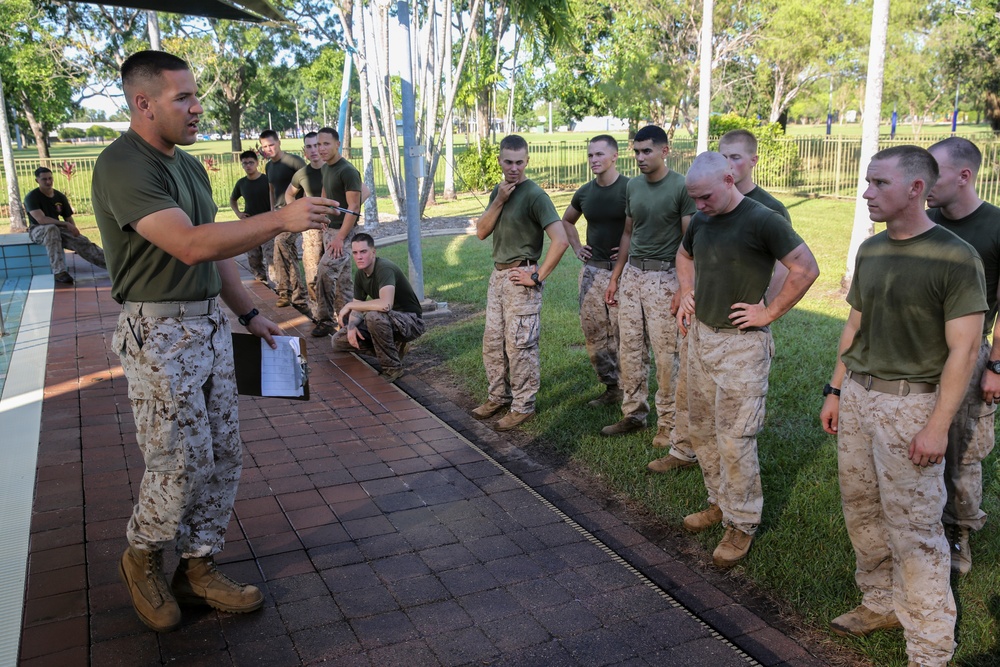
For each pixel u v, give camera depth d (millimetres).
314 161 7828
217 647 2914
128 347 2762
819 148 20125
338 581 3373
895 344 2791
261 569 3465
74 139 83312
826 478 4262
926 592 2721
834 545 3617
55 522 3811
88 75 24047
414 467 4594
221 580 3125
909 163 2652
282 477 4441
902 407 2758
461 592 3307
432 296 9367
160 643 2926
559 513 4039
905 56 21828
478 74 21672
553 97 25031
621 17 20828
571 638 3004
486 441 5094
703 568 3584
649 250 4727
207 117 50562
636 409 5016
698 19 21188
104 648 2887
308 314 8578
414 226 8375
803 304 8414
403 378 6395
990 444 3260
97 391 5789
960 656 2875
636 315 4832
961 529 3377
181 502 2828
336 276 7332
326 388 6105
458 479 4434
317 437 5059
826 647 3000
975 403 3225
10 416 5285
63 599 3186
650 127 4613
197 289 2816
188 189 2873
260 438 5039
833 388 3211
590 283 5406
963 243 2646
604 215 5262
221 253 2539
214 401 2971
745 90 29766
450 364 6676
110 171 2607
